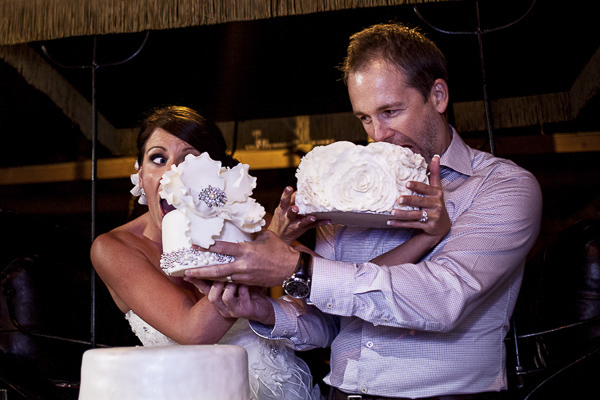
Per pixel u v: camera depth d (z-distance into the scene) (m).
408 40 1.81
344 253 1.86
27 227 2.83
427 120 1.80
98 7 2.77
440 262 1.56
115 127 4.46
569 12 2.98
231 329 1.93
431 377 1.60
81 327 2.72
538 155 4.63
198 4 2.69
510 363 2.30
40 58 3.53
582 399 2.10
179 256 1.41
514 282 1.75
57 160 4.91
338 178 1.47
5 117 4.14
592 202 4.91
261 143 4.80
